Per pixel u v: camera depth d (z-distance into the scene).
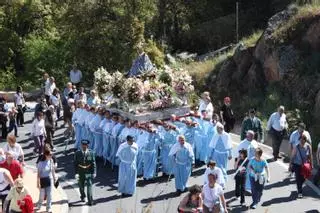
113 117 20.52
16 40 41.50
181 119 20.39
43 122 21.41
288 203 17.44
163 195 18.14
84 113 21.78
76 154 17.25
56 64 38.97
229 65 31.98
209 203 14.34
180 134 19.45
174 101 21.08
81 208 17.12
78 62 35.06
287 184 18.95
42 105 22.19
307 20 29.50
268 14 41.94
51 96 26.27
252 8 43.28
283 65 29.02
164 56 36.47
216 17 44.25
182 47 42.62
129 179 17.97
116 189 18.64
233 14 43.09
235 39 40.25
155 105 20.70
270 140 24.30
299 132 18.61
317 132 24.23
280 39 29.70
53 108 22.88
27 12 42.06
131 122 19.72
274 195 18.06
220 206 14.30
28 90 36.44
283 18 30.80
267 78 30.23
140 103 20.64
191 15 43.31
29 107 28.97
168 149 19.47
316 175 18.92
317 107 25.53
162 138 19.53
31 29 42.62
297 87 27.80
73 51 35.06
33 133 21.36
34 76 39.12
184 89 21.58
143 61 22.80
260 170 16.78
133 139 18.23
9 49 41.25
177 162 18.00
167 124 19.66
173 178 19.48
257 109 28.75
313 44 28.95
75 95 24.64
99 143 21.27
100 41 34.22
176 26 42.94
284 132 21.09
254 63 30.81
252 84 30.58
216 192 14.33
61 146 22.88
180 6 42.47
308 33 29.12
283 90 28.61
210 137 20.38
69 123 23.53
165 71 21.78
